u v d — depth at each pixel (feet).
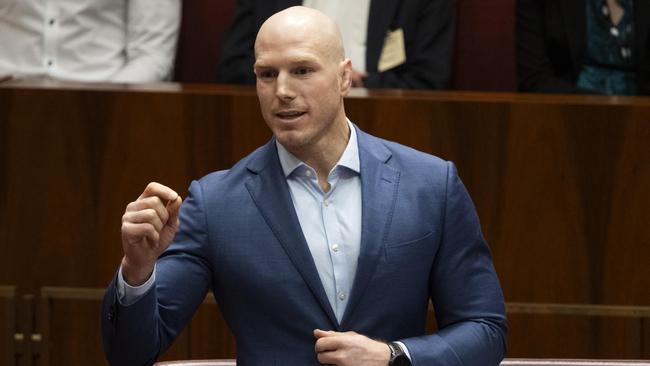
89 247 36.47
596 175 35.73
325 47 22.06
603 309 36.06
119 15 45.03
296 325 22.34
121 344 21.47
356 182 23.25
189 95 35.99
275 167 23.21
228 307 22.91
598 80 43.21
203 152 36.19
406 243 22.71
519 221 35.99
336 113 22.53
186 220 23.06
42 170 36.22
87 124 36.09
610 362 23.17
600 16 43.34
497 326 23.00
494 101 35.60
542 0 43.88
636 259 35.96
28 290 36.68
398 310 22.66
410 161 23.63
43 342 36.76
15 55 44.24
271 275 22.44
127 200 36.29
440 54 43.11
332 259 22.62
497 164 35.83
